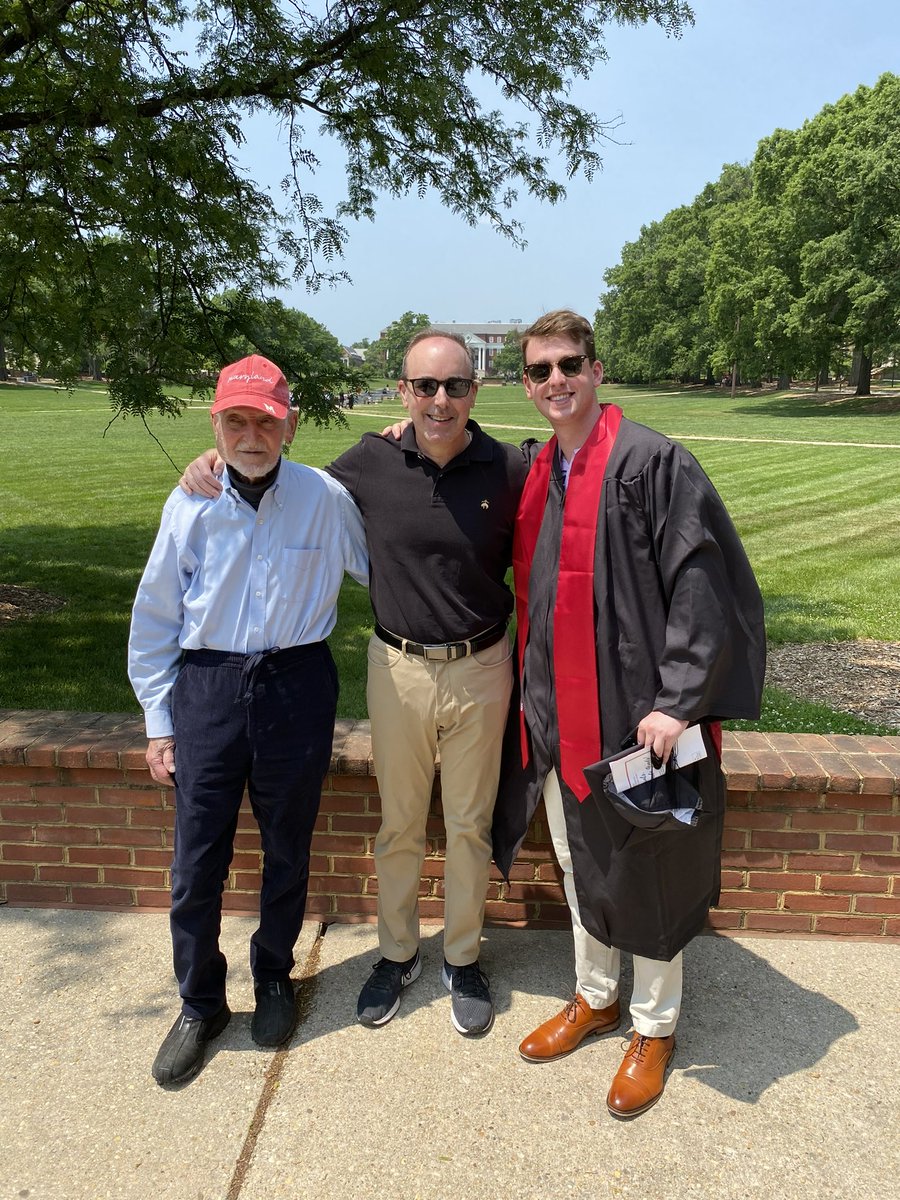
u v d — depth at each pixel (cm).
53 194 482
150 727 219
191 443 2347
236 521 208
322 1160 193
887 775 252
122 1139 198
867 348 3753
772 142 4238
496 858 243
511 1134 200
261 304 609
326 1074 219
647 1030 212
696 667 185
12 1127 201
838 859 264
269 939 230
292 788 215
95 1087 213
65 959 261
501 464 225
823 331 3625
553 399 201
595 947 223
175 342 561
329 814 275
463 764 231
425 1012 242
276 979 237
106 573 834
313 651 220
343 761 265
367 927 281
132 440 2427
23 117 504
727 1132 201
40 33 471
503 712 232
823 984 253
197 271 555
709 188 6444
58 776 277
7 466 1773
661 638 198
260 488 208
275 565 209
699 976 255
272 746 212
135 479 1580
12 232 493
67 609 695
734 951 267
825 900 268
